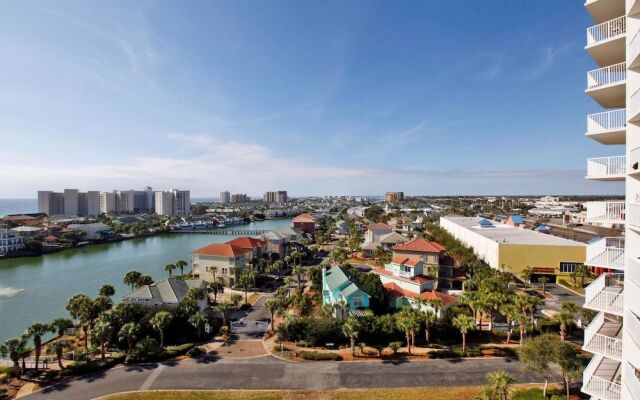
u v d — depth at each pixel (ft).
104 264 307.17
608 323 62.49
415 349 121.80
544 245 217.56
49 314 179.42
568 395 87.10
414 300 148.15
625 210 54.70
